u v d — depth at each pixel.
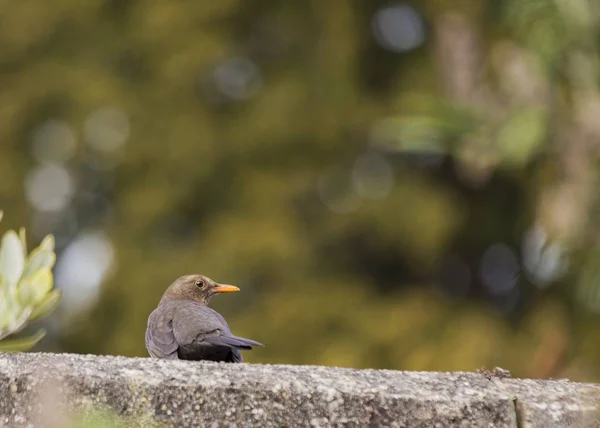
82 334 17.73
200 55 17.52
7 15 18.22
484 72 14.34
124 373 4.02
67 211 18.89
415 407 4.10
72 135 17.97
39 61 18.41
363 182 17.66
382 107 17.66
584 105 10.80
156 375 4.02
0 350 5.02
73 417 3.92
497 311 17.78
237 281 16.69
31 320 5.01
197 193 17.58
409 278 18.11
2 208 18.11
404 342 16.06
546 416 4.18
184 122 17.56
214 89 18.28
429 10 17.09
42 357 4.16
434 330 16.34
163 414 3.96
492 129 10.83
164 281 16.75
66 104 18.17
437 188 17.81
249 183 17.39
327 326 16.30
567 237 11.22
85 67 18.09
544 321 14.29
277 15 18.17
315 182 17.47
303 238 17.00
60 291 5.01
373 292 17.06
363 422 4.06
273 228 16.73
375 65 18.53
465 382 4.29
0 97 18.17
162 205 17.28
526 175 16.44
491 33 15.66
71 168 18.45
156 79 17.89
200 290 7.65
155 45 17.81
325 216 17.33
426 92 16.98
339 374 4.22
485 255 18.78
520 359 15.57
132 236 17.39
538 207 11.77
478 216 18.36
